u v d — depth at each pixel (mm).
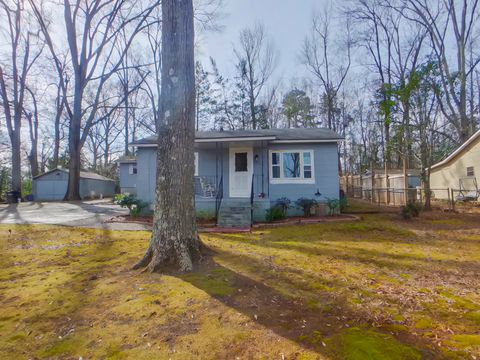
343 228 8430
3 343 2473
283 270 4406
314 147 11852
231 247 6062
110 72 21359
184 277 4090
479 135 14320
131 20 19859
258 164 12023
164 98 4867
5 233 7613
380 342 2336
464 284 3793
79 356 2275
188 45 4965
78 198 22109
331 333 2521
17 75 22250
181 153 4766
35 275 4277
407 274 4238
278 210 10586
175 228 4617
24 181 30719
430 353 2191
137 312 2992
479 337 2428
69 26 19719
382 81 22266
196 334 2553
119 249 5934
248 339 2447
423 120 12016
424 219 9820
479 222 9109
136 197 11961
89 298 3383
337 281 3918
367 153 32938
